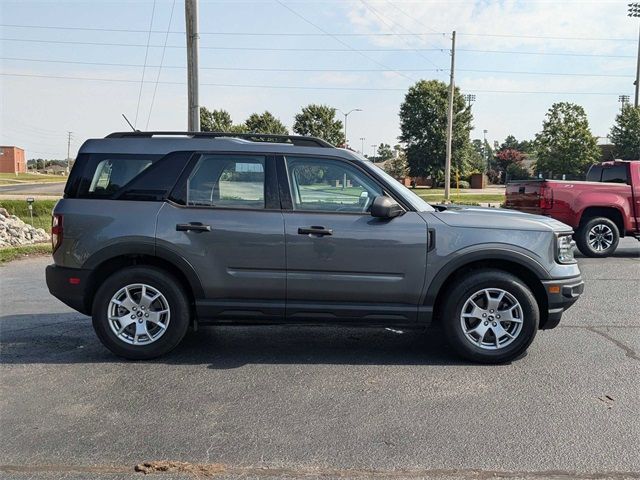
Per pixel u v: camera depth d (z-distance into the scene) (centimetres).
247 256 498
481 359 504
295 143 536
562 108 4347
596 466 331
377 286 498
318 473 322
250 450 348
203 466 329
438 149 5997
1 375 475
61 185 6200
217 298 505
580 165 4334
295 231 494
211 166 512
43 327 628
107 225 500
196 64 1512
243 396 432
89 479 315
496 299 503
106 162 516
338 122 6022
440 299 519
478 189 5628
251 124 6194
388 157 11594
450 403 420
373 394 437
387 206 481
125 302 509
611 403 421
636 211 1151
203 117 6316
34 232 1619
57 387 448
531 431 374
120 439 362
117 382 460
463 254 494
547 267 500
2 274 998
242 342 577
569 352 543
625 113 4378
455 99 5950
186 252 496
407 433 371
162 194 508
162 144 518
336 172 511
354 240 492
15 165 11356
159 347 510
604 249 1159
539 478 318
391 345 570
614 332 612
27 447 351
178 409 408
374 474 321
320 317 508
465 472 324
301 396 432
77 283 504
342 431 374
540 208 1141
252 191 507
